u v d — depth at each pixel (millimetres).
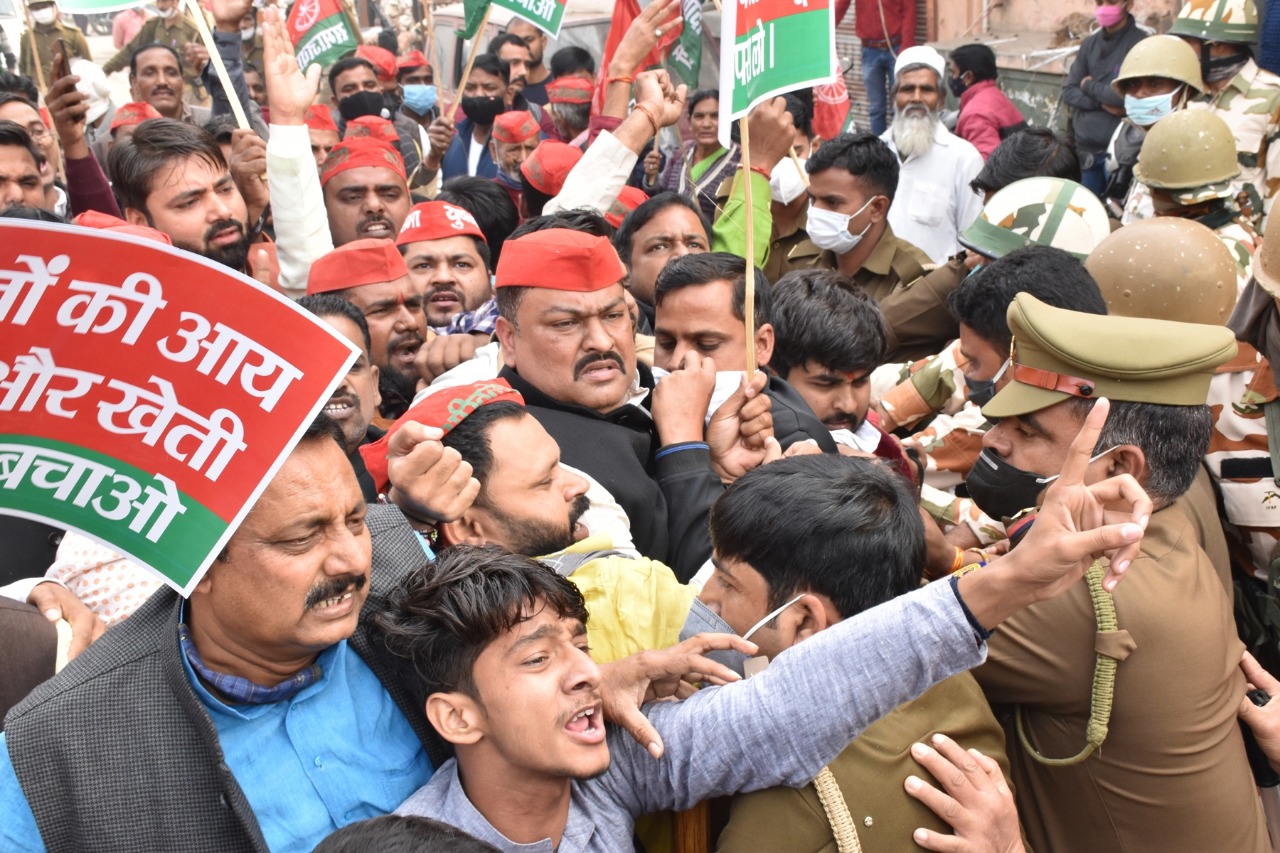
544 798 1725
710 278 3205
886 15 10188
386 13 11469
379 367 3607
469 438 2324
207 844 1605
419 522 2182
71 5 4109
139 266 1443
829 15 3033
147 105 5660
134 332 1461
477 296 4156
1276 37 5582
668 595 2033
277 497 1572
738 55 2834
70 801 1576
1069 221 3811
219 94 6957
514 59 8930
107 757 1592
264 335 1489
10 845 1570
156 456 1489
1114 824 2221
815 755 1786
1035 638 2162
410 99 8531
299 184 3857
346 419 2812
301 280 3914
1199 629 2150
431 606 1678
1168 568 2193
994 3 10352
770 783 1830
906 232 6641
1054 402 2281
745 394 2920
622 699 1824
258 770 1688
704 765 1817
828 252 5070
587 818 1824
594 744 1705
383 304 3555
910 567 2023
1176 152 3916
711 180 5363
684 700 1904
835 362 3250
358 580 1661
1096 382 2242
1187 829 2180
